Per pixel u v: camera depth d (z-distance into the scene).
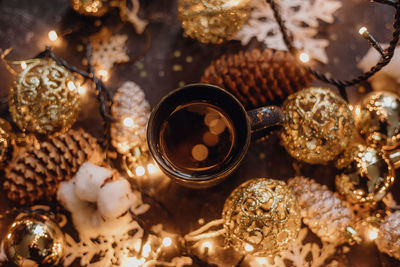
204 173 0.42
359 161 0.43
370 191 0.43
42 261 0.42
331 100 0.43
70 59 0.48
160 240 0.45
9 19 0.49
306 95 0.42
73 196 0.44
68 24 0.49
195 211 0.46
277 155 0.47
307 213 0.43
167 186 0.46
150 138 0.39
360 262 0.45
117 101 0.44
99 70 0.48
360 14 0.49
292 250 0.44
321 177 0.47
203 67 0.48
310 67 0.46
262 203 0.41
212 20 0.44
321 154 0.43
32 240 0.41
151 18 0.49
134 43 0.49
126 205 0.43
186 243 0.45
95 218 0.44
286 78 0.43
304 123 0.42
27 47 0.48
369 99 0.44
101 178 0.42
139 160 0.45
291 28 0.48
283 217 0.41
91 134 0.47
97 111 0.48
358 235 0.43
